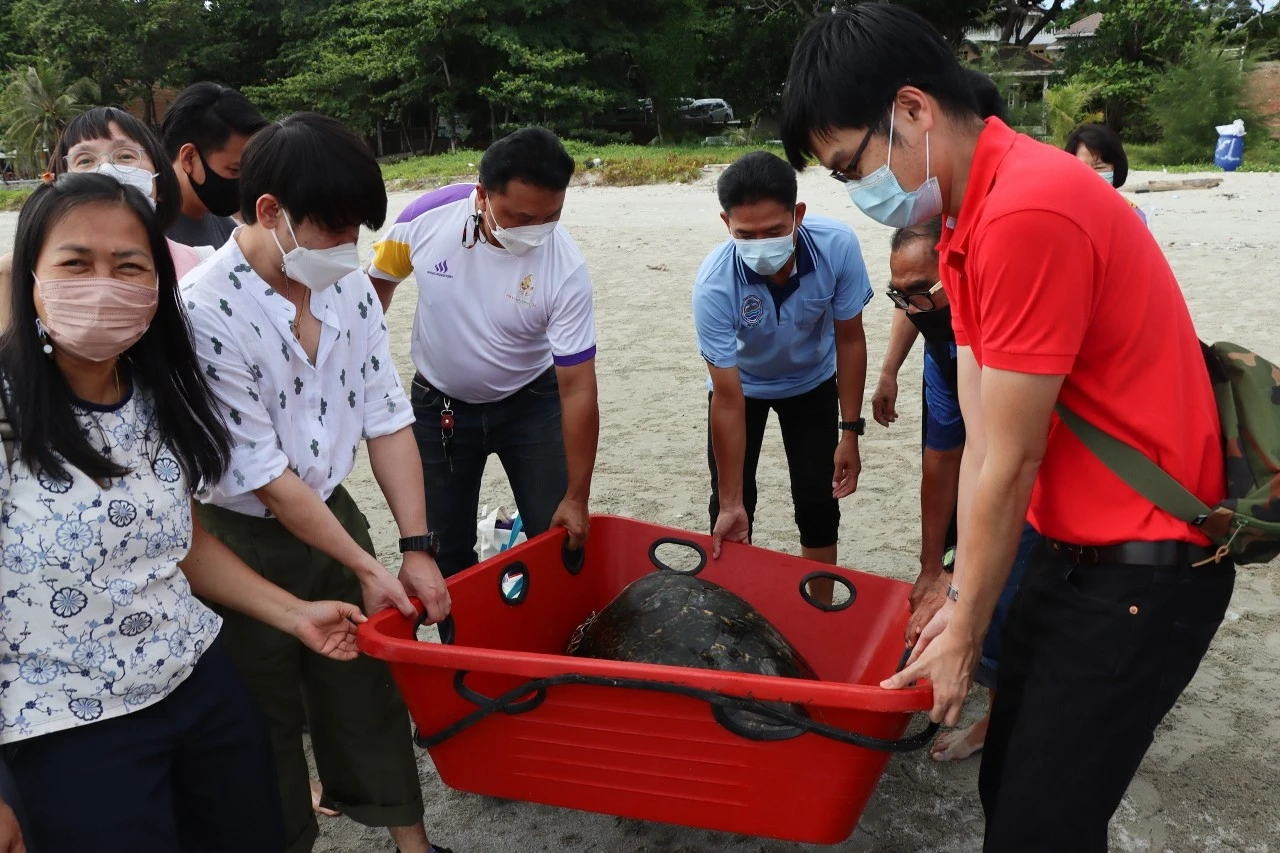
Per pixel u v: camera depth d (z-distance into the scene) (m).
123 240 1.63
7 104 35.44
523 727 2.05
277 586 2.15
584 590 2.93
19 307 1.63
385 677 2.37
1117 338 1.71
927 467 2.83
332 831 2.78
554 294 2.94
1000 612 2.72
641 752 2.01
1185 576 1.77
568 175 2.76
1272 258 10.22
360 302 2.32
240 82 40.75
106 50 37.53
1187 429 1.77
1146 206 14.90
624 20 33.00
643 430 6.11
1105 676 1.81
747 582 2.86
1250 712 3.14
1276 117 25.59
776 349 3.30
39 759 1.71
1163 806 2.74
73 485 1.66
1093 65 28.41
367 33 33.16
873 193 1.81
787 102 1.84
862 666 2.64
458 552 3.43
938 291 2.59
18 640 1.66
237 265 2.05
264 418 2.10
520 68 31.73
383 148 36.78
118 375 1.78
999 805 1.94
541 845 2.66
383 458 2.44
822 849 2.61
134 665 1.75
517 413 3.24
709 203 17.52
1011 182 1.64
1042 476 1.89
